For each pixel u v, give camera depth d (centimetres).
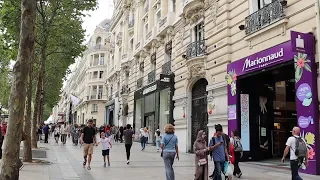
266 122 1491
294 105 1577
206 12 1766
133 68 3319
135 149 2184
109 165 1237
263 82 1498
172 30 2250
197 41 1792
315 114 1025
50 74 3234
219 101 1581
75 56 1927
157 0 2700
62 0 1596
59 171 1066
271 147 1490
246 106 1440
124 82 3606
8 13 1403
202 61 1741
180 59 2070
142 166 1241
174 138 789
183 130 1959
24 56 687
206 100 1777
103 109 6094
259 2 1407
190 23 1953
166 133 795
